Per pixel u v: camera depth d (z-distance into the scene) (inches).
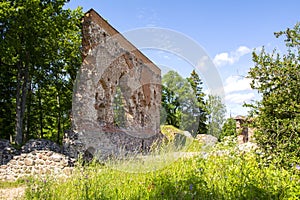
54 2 547.8
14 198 232.2
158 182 162.6
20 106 549.0
